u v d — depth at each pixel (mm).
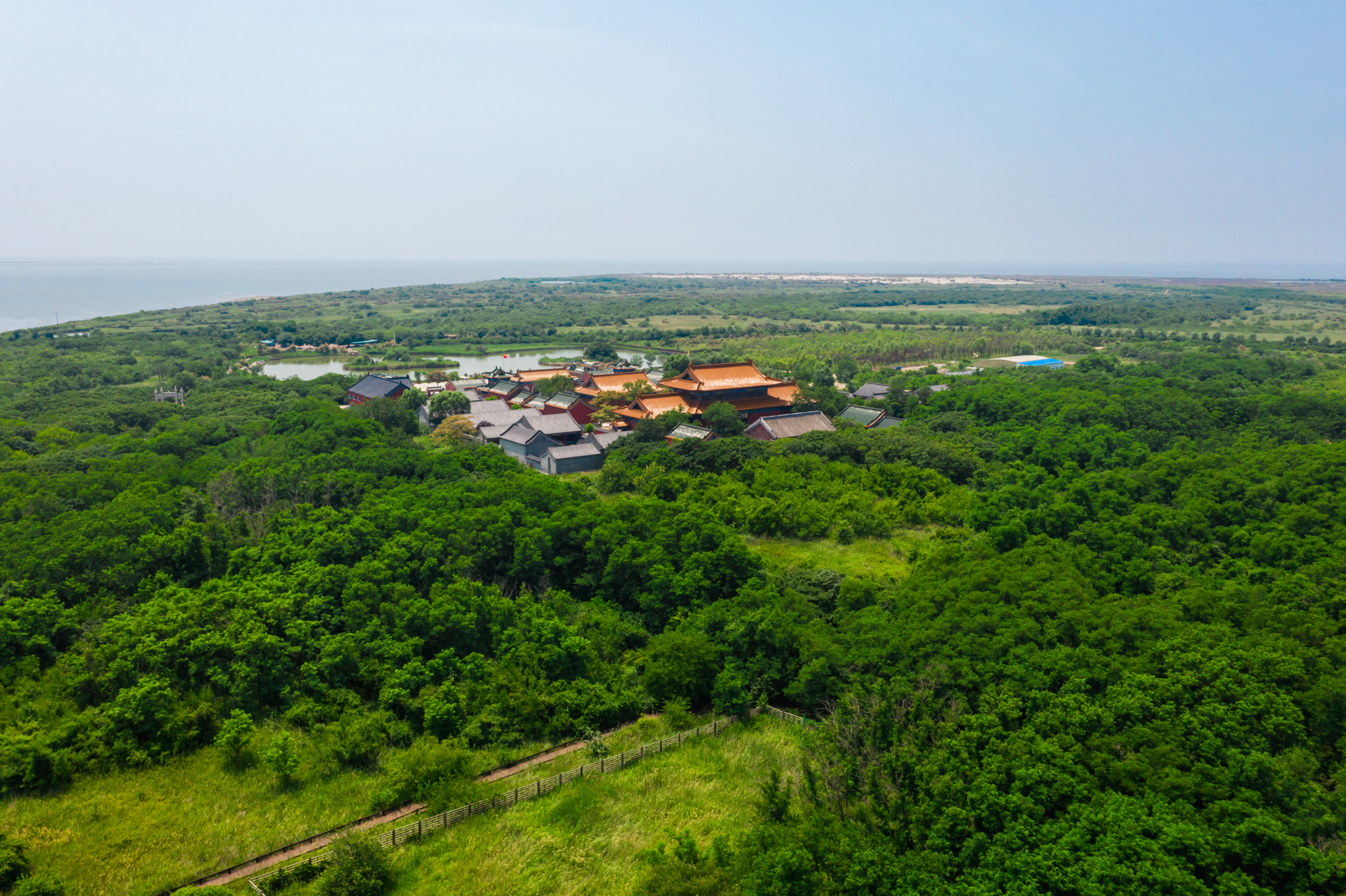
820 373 184500
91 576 67062
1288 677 47969
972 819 39688
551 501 85750
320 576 65750
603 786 49844
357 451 104938
